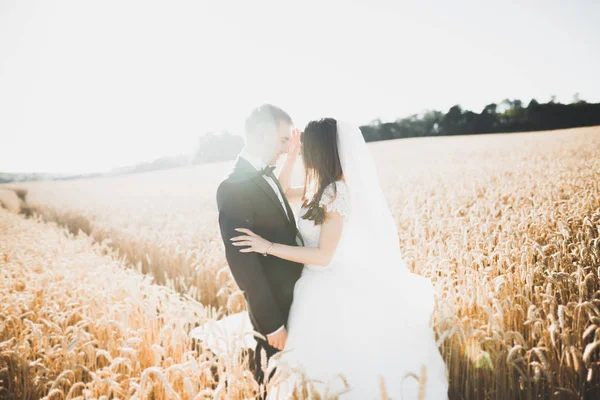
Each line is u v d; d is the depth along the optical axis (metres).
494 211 5.82
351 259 2.62
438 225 5.08
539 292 3.12
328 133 2.59
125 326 2.83
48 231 11.07
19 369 2.77
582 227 4.37
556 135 26.09
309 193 2.71
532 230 4.73
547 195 6.85
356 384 2.31
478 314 3.04
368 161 2.67
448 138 37.44
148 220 10.45
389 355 2.40
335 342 2.44
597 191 6.70
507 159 16.38
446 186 9.83
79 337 2.70
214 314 3.56
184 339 2.84
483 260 3.85
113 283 3.95
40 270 5.52
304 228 2.65
